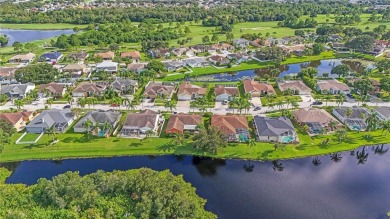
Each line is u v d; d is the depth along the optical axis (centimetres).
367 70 18088
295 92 15775
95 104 14612
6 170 10106
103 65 18988
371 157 11056
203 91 15462
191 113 13725
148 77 17562
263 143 11512
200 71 19300
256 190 9350
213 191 9262
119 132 12125
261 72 19625
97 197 8462
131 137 11844
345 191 9400
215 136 11081
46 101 14925
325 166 10531
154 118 12512
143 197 8069
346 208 8744
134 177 8944
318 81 16850
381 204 8931
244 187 9469
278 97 15388
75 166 10331
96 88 15788
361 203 8944
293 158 10869
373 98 15175
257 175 10031
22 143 11388
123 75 17625
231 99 15050
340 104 14600
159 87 15775
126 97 15338
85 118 12462
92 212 7962
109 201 8344
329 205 8831
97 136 11869
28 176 9831
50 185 8475
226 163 10619
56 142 11469
